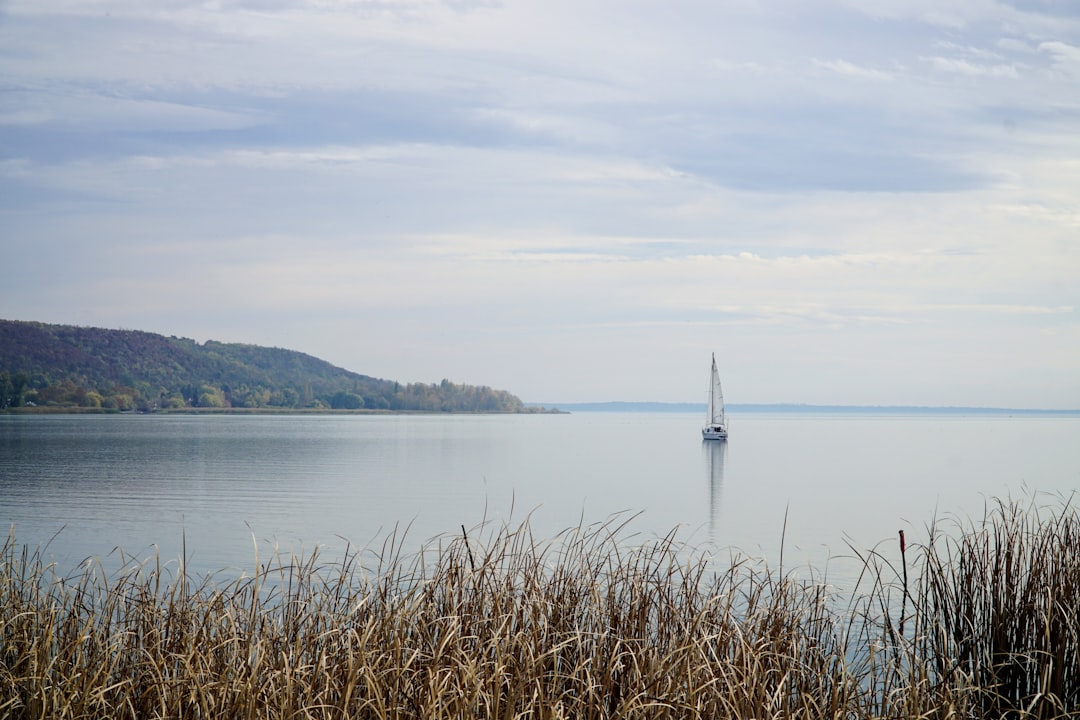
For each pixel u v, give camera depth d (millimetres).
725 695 7066
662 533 29516
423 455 77625
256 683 6738
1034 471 59219
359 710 6645
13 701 6895
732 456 80000
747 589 10297
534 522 31844
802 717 7059
